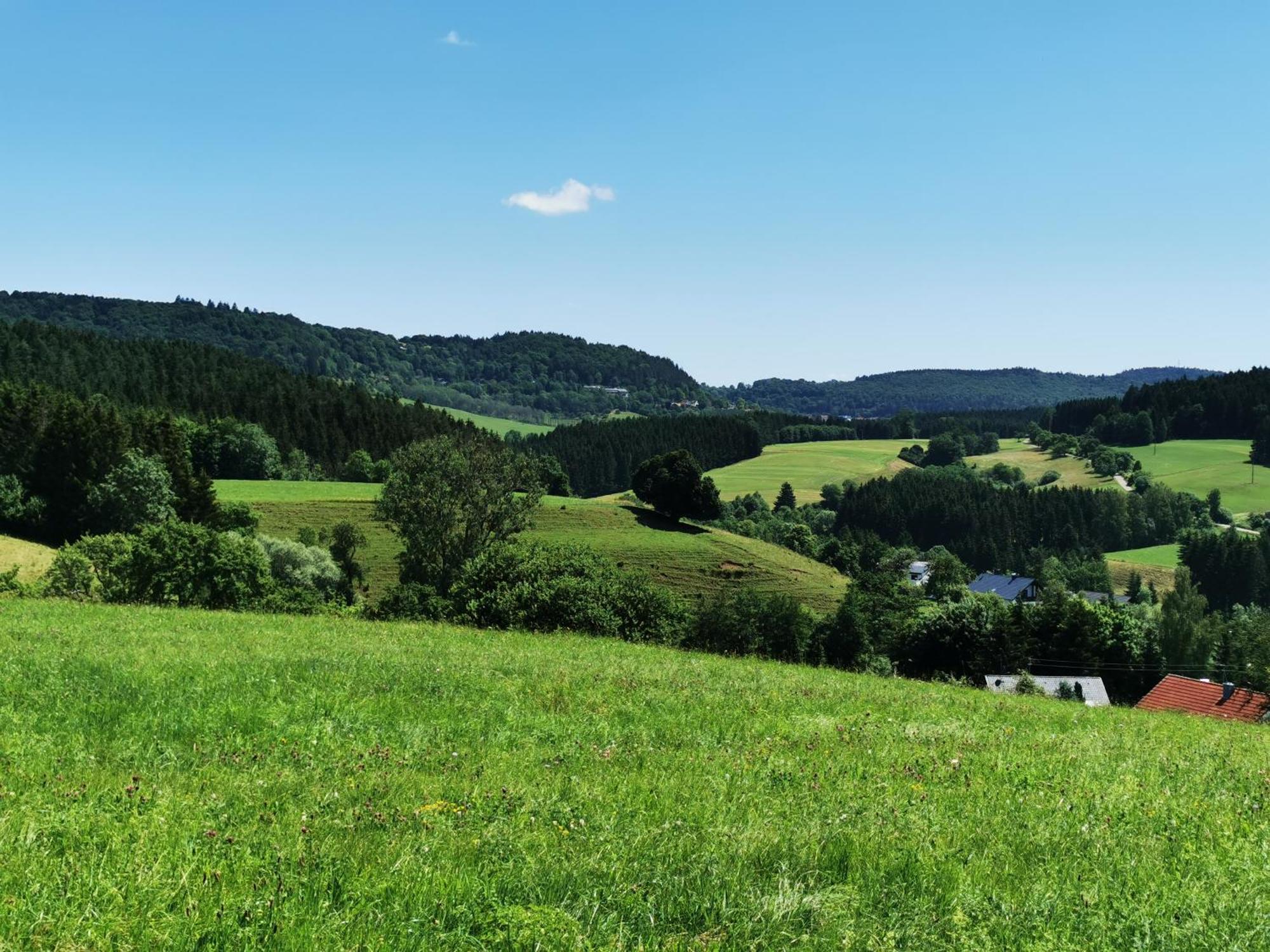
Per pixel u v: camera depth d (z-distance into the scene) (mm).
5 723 10539
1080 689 65938
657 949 5496
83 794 7715
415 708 13422
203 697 12828
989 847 7891
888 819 8562
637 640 37969
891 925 6059
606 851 7070
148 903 5488
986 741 14047
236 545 52688
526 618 37000
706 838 7566
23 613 25406
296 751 10133
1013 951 5789
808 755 11805
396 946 5195
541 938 5367
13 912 5141
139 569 49375
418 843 6984
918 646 74500
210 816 7430
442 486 73625
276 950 5059
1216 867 7504
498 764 10117
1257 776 12203
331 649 20469
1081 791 10422
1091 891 6785
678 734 12914
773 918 5949
